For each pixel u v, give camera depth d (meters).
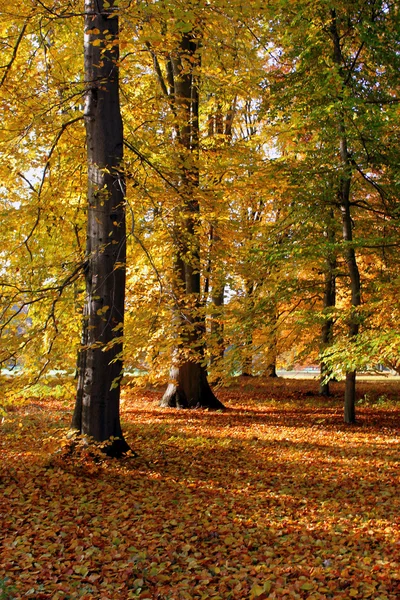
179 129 10.61
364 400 17.27
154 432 10.82
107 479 7.11
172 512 5.98
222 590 4.19
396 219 11.18
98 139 7.96
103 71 7.95
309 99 11.41
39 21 8.41
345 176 11.10
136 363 7.52
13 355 6.77
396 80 11.39
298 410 15.08
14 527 5.26
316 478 7.76
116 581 4.30
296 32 11.15
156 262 11.17
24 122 8.20
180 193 8.82
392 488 7.22
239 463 8.57
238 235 10.28
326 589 4.17
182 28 6.27
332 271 13.01
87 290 7.99
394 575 4.38
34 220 8.49
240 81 10.27
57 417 12.02
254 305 12.53
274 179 9.73
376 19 11.08
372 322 11.72
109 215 7.89
